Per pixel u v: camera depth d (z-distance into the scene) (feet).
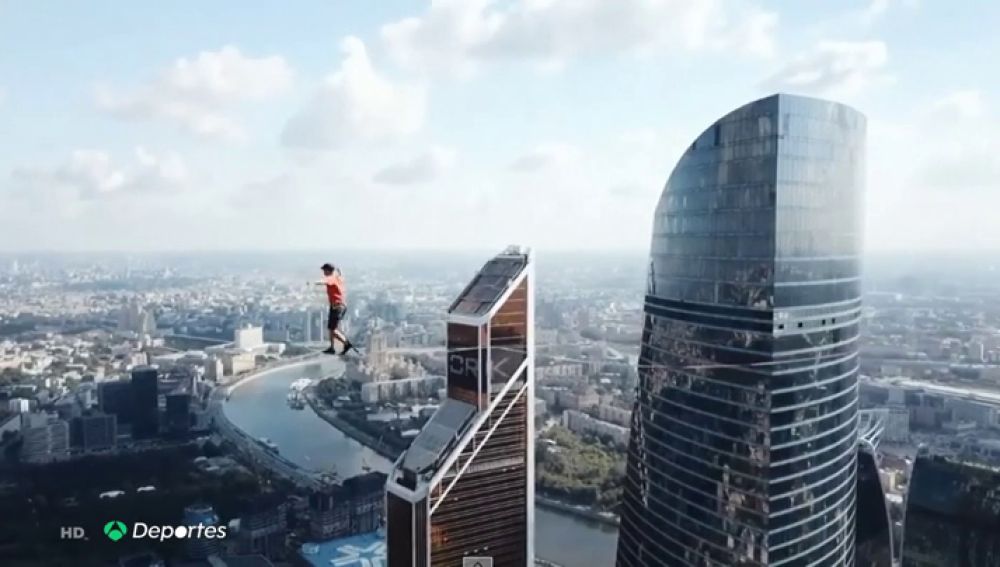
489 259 330.54
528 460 319.88
